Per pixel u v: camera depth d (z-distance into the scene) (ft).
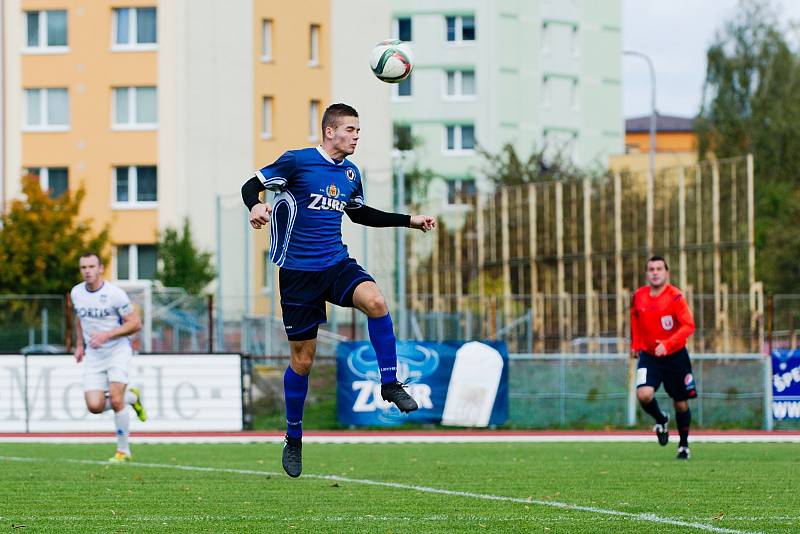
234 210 381.19
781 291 476.13
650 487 100.99
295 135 484.33
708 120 581.12
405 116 609.01
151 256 460.14
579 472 115.85
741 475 111.86
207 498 93.66
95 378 134.62
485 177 524.11
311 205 78.74
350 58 499.92
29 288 360.89
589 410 219.61
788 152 556.92
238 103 467.11
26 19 466.29
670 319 130.62
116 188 463.42
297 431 82.99
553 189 375.45
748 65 576.61
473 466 124.36
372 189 412.57
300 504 89.25
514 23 616.39
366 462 131.44
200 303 290.35
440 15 608.19
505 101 610.65
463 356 212.84
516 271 376.27
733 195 278.67
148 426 204.85
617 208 319.68
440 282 397.39
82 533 74.64
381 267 344.08
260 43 474.90
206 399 206.28
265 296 315.78
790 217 488.85
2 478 111.14
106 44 460.14
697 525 76.84
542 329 287.07
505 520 79.46
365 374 211.82
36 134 464.65
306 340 80.12
